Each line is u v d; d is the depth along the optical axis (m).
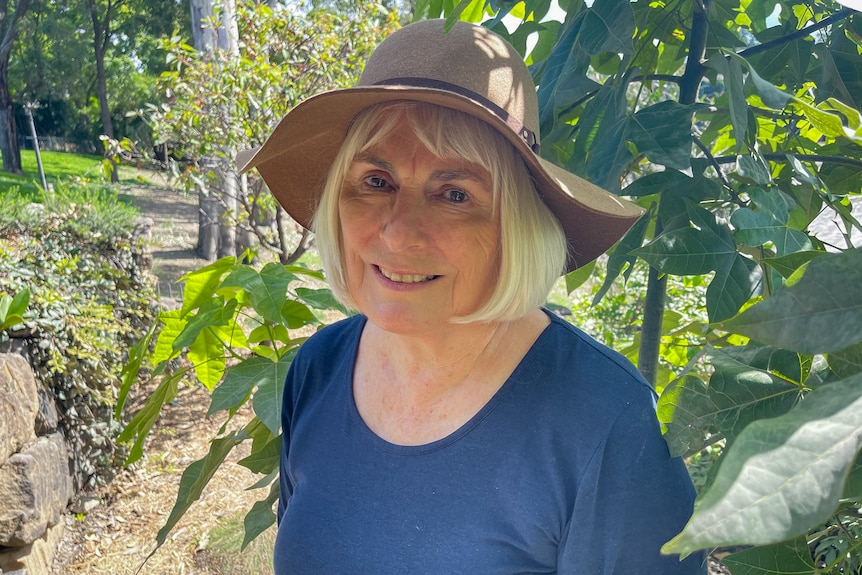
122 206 5.95
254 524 1.40
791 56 1.35
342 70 6.18
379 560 1.02
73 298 4.59
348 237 1.02
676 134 1.09
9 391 3.75
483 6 1.54
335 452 1.12
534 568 0.99
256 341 1.48
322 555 1.07
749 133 1.26
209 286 1.47
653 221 1.74
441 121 0.91
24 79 27.22
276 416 1.15
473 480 0.98
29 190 14.93
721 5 1.47
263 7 6.03
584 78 1.27
